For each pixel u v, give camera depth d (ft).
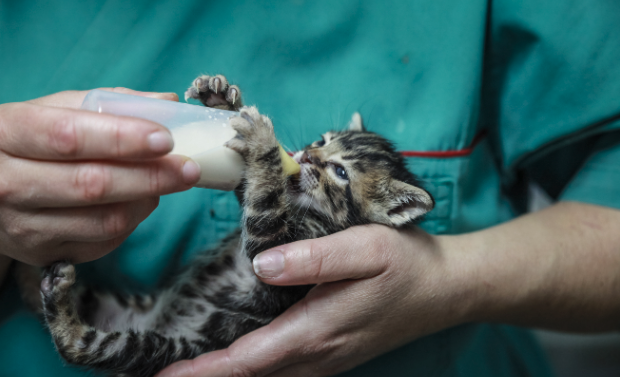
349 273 1.07
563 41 1.24
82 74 1.25
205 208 1.27
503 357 1.43
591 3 1.22
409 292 1.11
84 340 1.13
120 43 1.26
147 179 0.91
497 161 1.43
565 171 1.38
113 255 1.25
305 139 1.35
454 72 1.30
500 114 1.36
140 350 1.17
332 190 1.33
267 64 1.31
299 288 1.23
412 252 1.12
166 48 1.27
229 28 1.28
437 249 1.16
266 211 1.12
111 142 0.87
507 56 1.33
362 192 1.33
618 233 1.22
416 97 1.32
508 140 1.35
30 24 1.23
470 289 1.15
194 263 1.28
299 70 1.32
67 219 0.94
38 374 1.22
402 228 1.18
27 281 1.20
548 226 1.23
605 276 1.19
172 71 1.28
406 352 1.28
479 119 1.40
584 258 1.19
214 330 1.24
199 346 1.23
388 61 1.32
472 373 1.37
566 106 1.27
